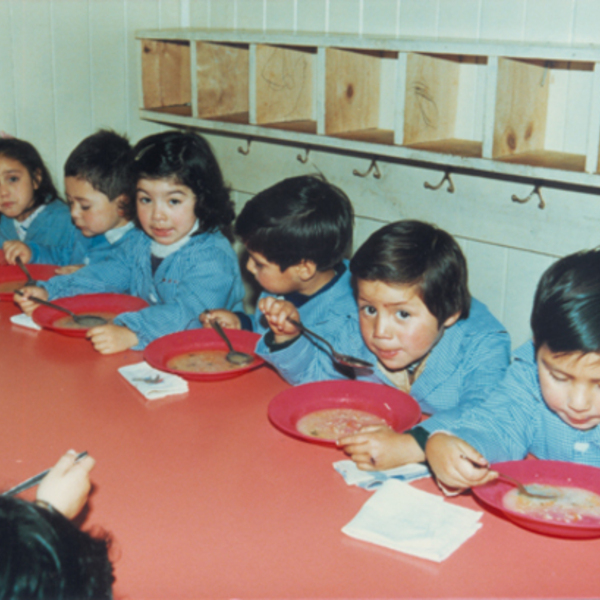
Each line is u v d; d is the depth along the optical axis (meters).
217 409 1.25
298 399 1.26
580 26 1.66
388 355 1.22
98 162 1.97
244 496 0.98
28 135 2.37
